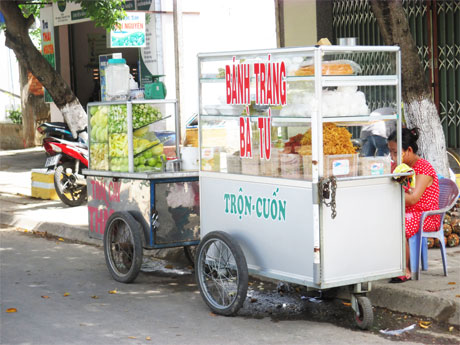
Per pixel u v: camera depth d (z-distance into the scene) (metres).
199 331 5.52
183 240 7.04
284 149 5.46
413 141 6.34
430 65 11.09
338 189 5.28
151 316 5.95
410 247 6.26
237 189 5.92
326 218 5.22
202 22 14.16
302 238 5.33
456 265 6.81
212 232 5.95
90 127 7.70
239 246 5.73
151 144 7.23
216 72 6.13
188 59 14.12
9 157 17.80
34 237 9.60
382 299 6.02
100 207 7.55
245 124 5.82
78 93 17.00
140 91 7.64
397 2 7.90
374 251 5.50
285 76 5.43
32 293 6.72
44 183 11.78
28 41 11.27
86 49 16.97
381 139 5.66
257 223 5.74
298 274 5.41
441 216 6.42
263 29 14.27
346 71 5.26
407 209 6.34
